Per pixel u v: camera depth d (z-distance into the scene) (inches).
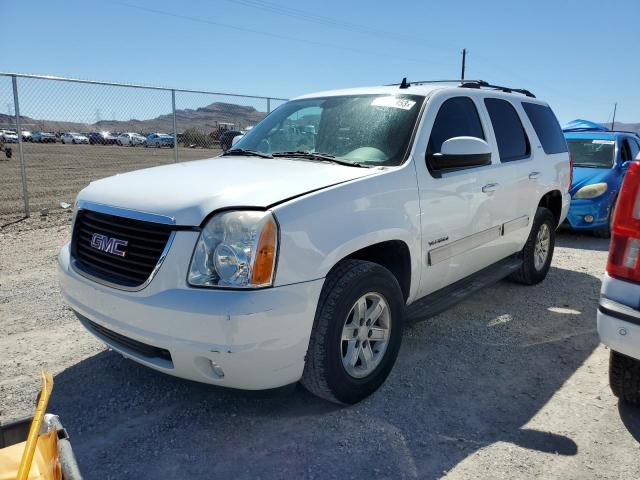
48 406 123.3
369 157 141.5
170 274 103.3
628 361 114.7
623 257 105.2
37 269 235.5
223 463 104.0
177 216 104.7
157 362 109.4
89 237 122.3
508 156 184.9
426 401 127.3
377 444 110.2
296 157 148.6
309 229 107.8
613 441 112.3
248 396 109.3
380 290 123.5
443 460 105.3
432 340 163.8
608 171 330.3
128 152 508.1
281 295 102.3
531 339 166.2
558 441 112.0
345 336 119.0
